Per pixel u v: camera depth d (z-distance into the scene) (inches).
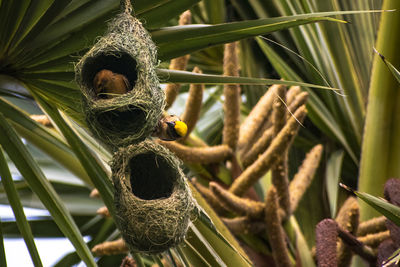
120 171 63.4
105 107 61.8
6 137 67.8
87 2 64.6
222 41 66.2
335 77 92.0
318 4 92.2
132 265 70.5
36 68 66.6
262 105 87.3
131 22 64.1
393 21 84.4
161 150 64.6
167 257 70.4
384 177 83.5
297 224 86.7
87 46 65.9
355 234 73.5
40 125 70.8
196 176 84.2
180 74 66.3
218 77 66.2
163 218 62.7
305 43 91.7
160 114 63.3
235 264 71.8
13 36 65.0
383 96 85.0
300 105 80.0
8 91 68.1
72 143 68.9
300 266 80.0
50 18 64.7
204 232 72.4
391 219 61.2
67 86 67.0
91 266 67.5
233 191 79.7
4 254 68.8
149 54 63.7
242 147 84.7
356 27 91.6
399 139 84.0
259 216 78.0
